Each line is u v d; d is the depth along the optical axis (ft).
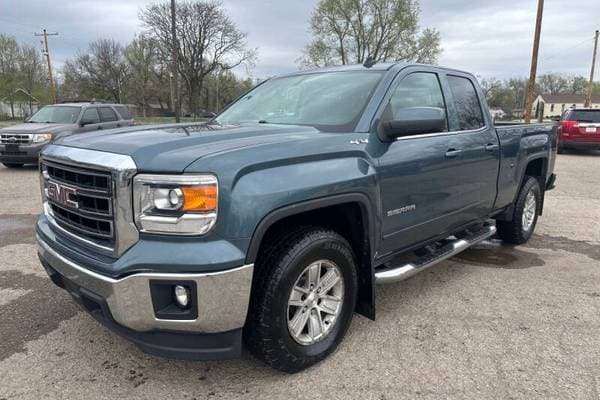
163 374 9.29
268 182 8.01
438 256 12.56
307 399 8.54
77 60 234.99
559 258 16.74
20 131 37.68
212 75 234.79
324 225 9.97
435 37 156.15
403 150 10.78
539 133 18.04
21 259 15.94
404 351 10.18
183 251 7.43
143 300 7.58
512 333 11.02
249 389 8.82
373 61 12.80
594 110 52.70
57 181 9.10
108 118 43.65
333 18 156.25
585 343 10.56
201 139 8.68
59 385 8.90
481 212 14.80
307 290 9.18
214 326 7.77
